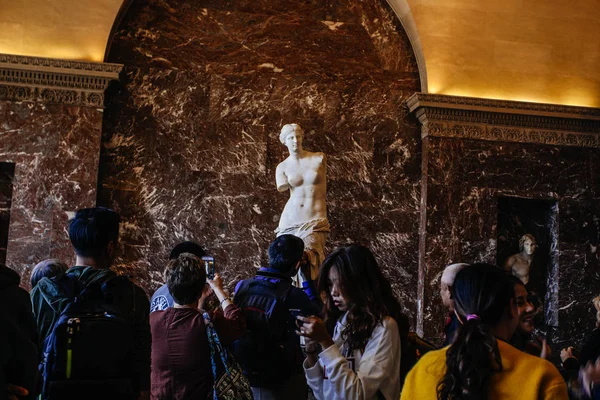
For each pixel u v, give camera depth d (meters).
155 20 11.45
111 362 3.50
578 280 12.02
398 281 11.78
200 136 11.40
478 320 2.69
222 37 11.66
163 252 11.09
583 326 11.95
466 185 11.77
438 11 11.88
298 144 9.45
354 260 3.68
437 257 11.61
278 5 11.90
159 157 11.24
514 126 11.95
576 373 3.65
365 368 3.48
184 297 4.44
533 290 12.22
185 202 11.24
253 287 5.07
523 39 12.13
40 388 3.80
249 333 4.91
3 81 10.53
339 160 11.79
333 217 11.67
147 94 11.30
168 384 4.36
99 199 10.99
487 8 12.02
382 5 12.23
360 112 11.95
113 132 11.14
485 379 2.58
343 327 3.80
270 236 11.41
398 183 11.92
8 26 10.68
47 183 10.59
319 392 3.59
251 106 11.61
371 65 12.07
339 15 12.08
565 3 12.25
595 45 12.36
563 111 11.95
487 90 12.01
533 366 2.62
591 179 12.19
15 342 3.23
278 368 4.96
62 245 10.52
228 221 11.33
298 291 5.04
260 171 11.50
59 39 10.80
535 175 12.01
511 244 12.26
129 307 3.66
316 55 11.92
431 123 11.73
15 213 10.48
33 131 10.62
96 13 10.88
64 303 3.67
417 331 11.73
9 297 3.27
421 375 2.80
